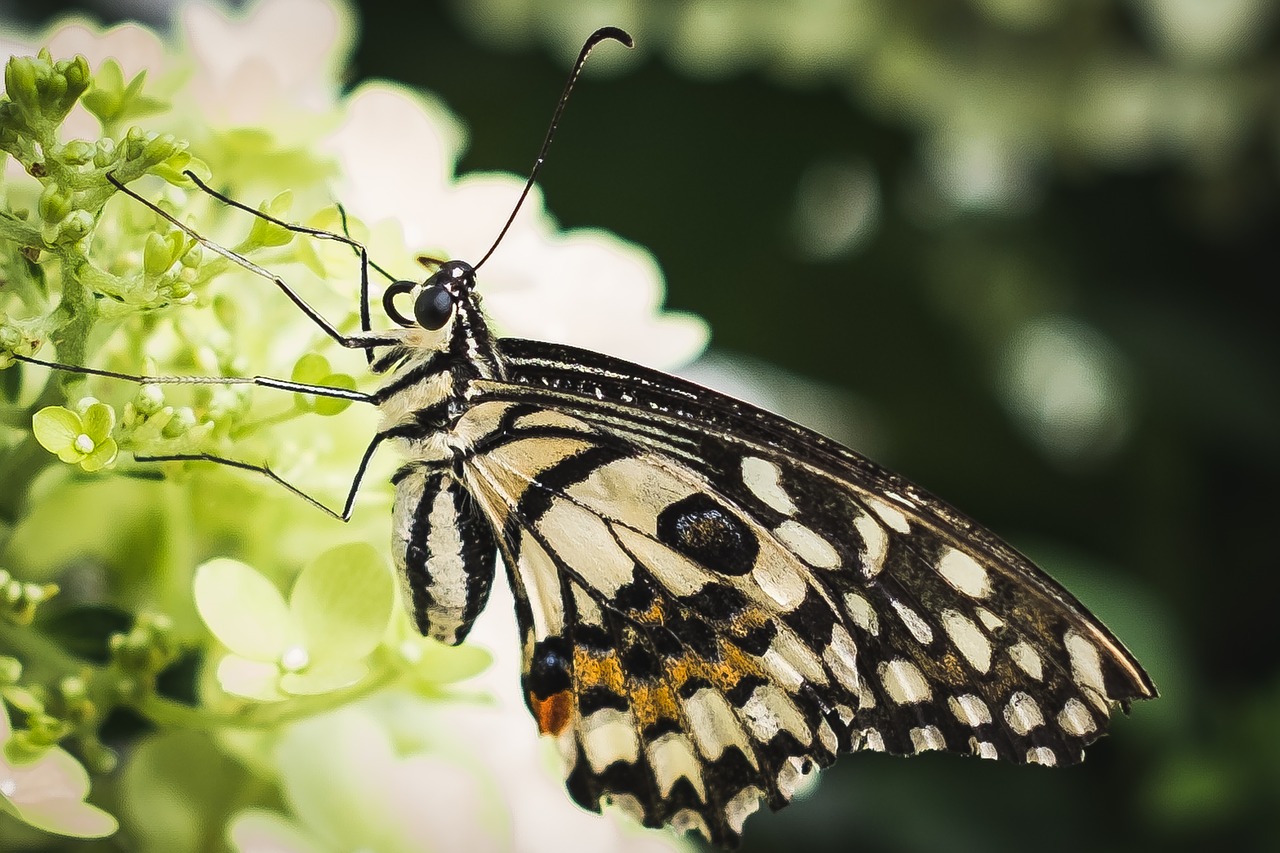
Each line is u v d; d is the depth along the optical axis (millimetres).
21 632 280
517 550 299
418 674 282
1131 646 377
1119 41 372
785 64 378
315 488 289
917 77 377
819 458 294
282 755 284
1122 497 401
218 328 284
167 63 295
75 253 272
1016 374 395
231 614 277
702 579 300
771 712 300
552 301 304
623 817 300
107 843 284
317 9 307
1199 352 397
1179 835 372
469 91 394
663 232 400
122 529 289
